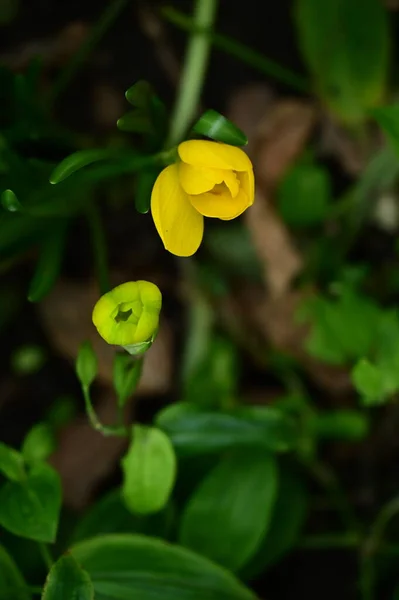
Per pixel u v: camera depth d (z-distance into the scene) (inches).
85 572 15.0
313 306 17.2
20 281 18.2
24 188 16.1
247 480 16.1
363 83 17.9
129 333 14.8
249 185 14.8
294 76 17.9
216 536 16.0
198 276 18.2
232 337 18.1
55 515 15.4
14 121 16.7
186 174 14.9
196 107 17.8
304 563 17.9
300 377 18.2
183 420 16.0
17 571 15.6
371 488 18.0
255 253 18.1
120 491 16.5
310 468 17.9
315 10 17.7
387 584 17.4
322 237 18.1
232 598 15.5
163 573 15.5
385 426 18.1
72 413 18.1
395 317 16.8
